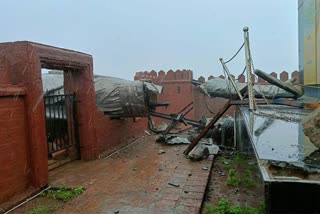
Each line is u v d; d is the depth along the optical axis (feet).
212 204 16.39
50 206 15.98
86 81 25.40
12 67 17.81
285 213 4.85
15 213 15.17
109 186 18.67
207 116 49.24
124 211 14.66
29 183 17.99
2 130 16.01
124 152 29.53
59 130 24.07
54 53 20.27
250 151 9.32
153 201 15.93
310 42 23.07
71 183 19.39
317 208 4.72
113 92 31.09
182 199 16.16
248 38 21.43
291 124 12.96
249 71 21.15
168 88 49.65
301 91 25.85
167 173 21.42
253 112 19.08
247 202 8.93
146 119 44.04
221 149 30.48
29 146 18.02
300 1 25.75
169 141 33.53
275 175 5.29
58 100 23.98
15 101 17.07
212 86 34.91
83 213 14.57
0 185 15.76
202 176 20.49
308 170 5.55
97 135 26.73
